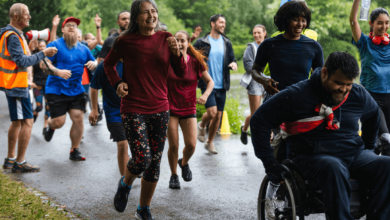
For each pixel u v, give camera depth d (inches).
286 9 159.8
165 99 148.3
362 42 212.8
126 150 196.9
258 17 1558.8
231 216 164.1
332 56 115.6
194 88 195.3
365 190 123.3
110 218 161.6
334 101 119.3
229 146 302.5
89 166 244.1
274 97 124.1
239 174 226.1
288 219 129.1
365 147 135.9
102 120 425.1
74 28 248.1
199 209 172.2
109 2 1311.5
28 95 223.9
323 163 115.3
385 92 212.1
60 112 253.8
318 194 121.6
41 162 252.8
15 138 231.8
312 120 122.0
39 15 1268.5
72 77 250.7
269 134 125.3
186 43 189.9
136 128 142.9
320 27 1132.5
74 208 172.2
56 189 198.5
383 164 119.0
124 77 144.9
